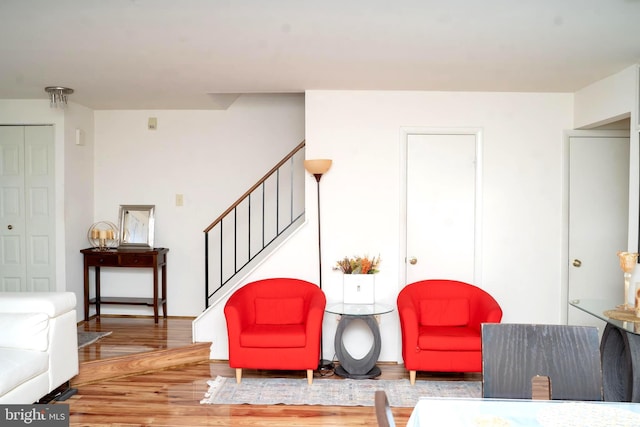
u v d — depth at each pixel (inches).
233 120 217.0
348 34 116.5
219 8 101.4
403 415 127.6
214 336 173.6
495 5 99.7
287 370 164.1
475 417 64.3
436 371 157.5
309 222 174.6
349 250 175.3
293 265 174.9
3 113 195.3
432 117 175.2
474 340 144.4
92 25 111.2
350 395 141.7
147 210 218.1
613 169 176.4
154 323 205.5
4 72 152.1
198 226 218.4
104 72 151.9
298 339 147.1
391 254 175.3
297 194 214.5
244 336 147.4
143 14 104.7
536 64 140.8
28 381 118.1
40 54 133.0
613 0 97.2
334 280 175.0
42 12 103.9
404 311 148.1
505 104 175.5
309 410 131.5
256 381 152.7
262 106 216.2
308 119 174.7
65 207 197.0
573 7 100.7
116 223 219.0
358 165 174.9
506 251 176.7
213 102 200.2
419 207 176.4
